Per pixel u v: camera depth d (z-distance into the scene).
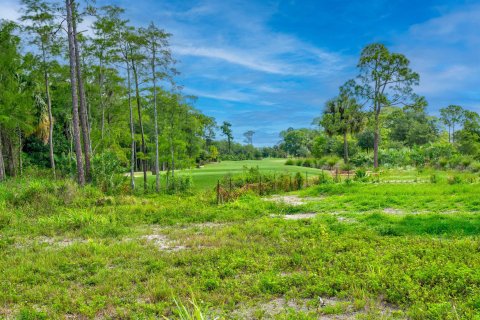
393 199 18.47
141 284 7.98
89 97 34.28
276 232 12.44
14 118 28.92
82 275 8.89
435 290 6.83
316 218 14.78
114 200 20.31
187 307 6.52
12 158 36.91
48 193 20.05
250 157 125.06
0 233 13.64
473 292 6.57
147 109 33.03
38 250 11.15
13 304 7.23
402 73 51.06
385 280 7.37
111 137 37.72
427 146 56.62
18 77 33.94
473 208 15.18
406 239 10.86
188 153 37.91
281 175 31.36
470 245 9.73
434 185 23.42
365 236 11.54
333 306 6.54
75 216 15.27
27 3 23.98
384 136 68.50
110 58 28.20
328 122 64.81
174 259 9.75
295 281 7.78
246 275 8.31
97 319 6.51
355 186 25.31
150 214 17.44
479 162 42.88
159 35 27.23
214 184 34.09
